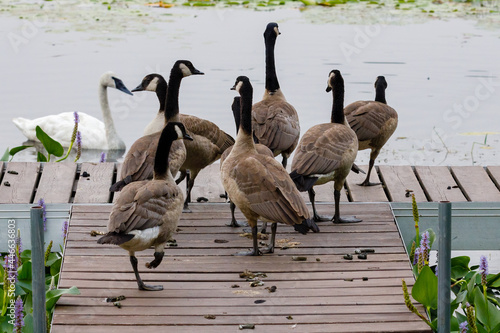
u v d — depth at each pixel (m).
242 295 8.15
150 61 21.17
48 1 29.03
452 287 9.67
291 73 20.36
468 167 12.14
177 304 7.92
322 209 10.79
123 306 7.86
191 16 27.08
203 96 18.50
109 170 12.04
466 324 7.78
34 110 18.11
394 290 8.30
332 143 9.88
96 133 16.77
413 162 15.05
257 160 8.98
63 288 8.21
